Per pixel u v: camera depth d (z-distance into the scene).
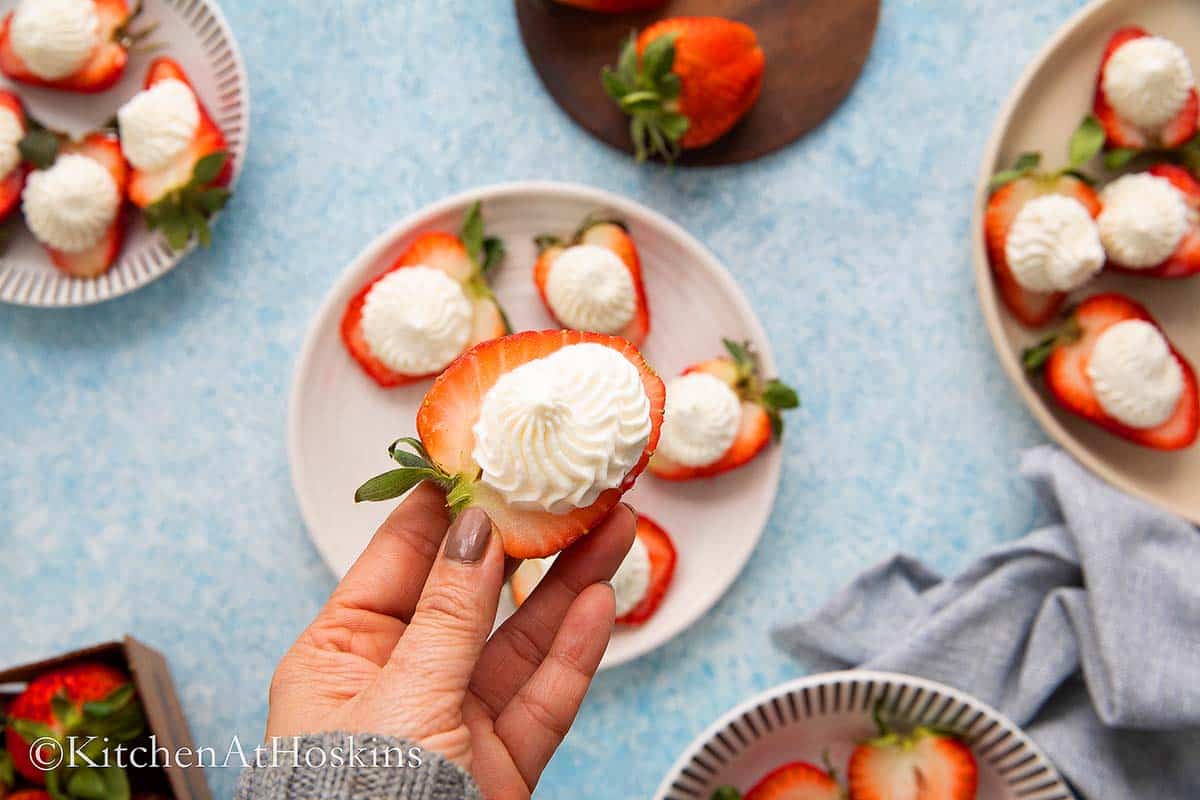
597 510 0.33
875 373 0.50
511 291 0.49
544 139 0.50
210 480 0.50
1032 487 0.49
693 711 0.49
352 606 0.35
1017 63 0.50
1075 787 0.47
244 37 0.50
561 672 0.34
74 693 0.44
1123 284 0.49
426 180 0.50
